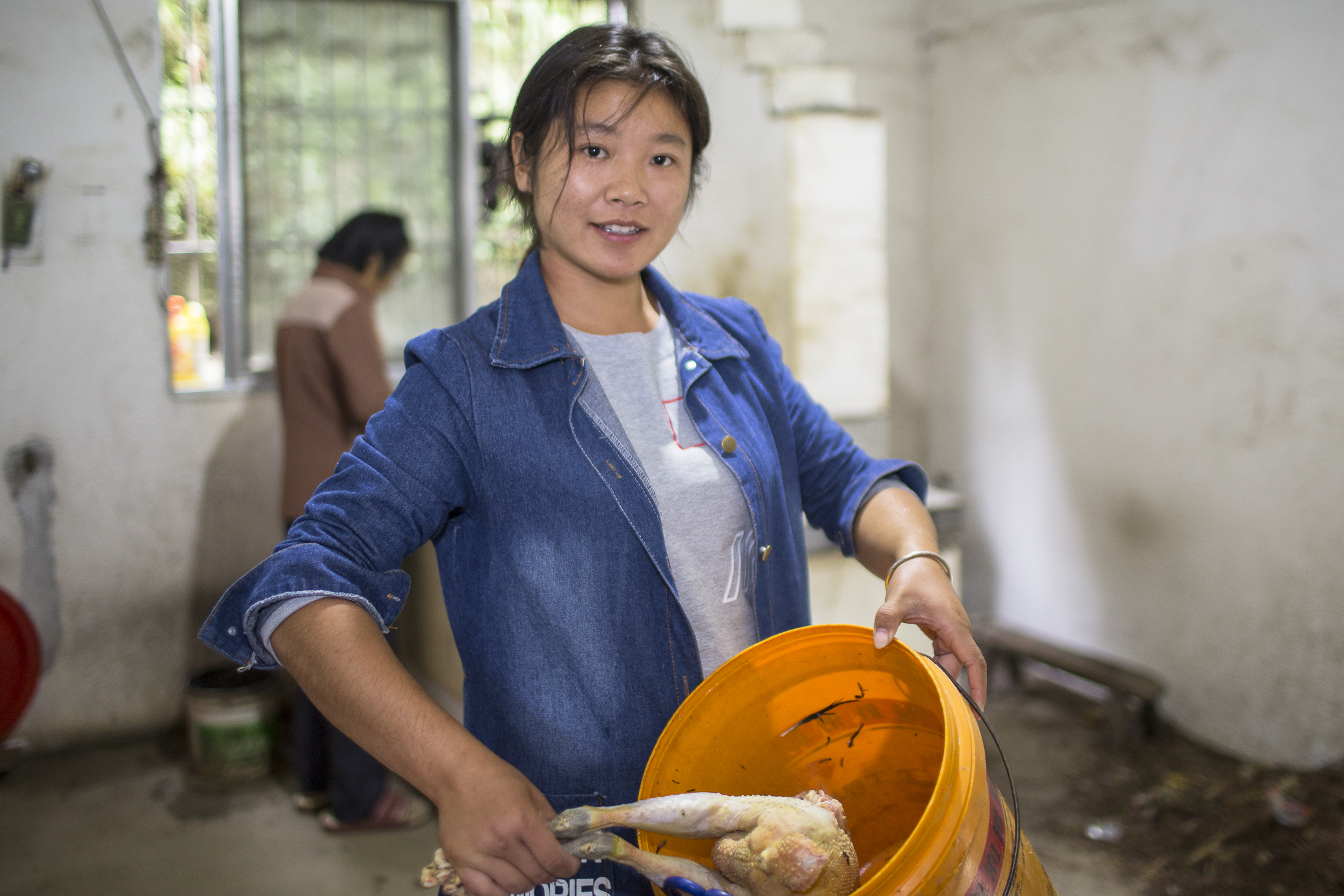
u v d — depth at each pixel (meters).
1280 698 2.87
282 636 0.83
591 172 0.98
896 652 0.89
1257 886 2.41
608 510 0.99
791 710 0.98
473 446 0.98
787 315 3.78
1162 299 3.14
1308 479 2.75
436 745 0.78
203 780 3.10
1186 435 3.10
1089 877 2.51
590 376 1.02
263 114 3.50
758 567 1.09
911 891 0.72
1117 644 3.40
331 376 2.89
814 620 2.89
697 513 1.04
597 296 1.07
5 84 3.03
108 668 3.34
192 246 3.54
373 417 0.98
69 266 3.17
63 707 3.29
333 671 0.81
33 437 3.18
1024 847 0.86
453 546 1.01
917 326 4.13
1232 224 2.90
